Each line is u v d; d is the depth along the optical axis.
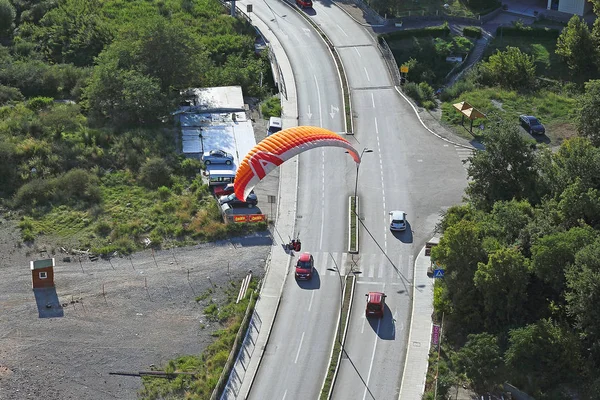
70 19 147.25
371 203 103.62
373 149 114.50
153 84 119.12
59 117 116.12
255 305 86.62
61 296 87.81
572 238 79.31
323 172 109.25
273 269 92.31
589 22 151.88
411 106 125.38
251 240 97.00
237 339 80.88
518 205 89.94
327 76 132.25
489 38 149.88
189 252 95.19
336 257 94.31
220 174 104.81
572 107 126.19
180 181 107.25
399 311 85.94
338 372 77.81
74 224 99.69
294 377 77.38
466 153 113.94
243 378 77.00
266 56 138.38
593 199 85.62
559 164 96.50
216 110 122.81
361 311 85.94
